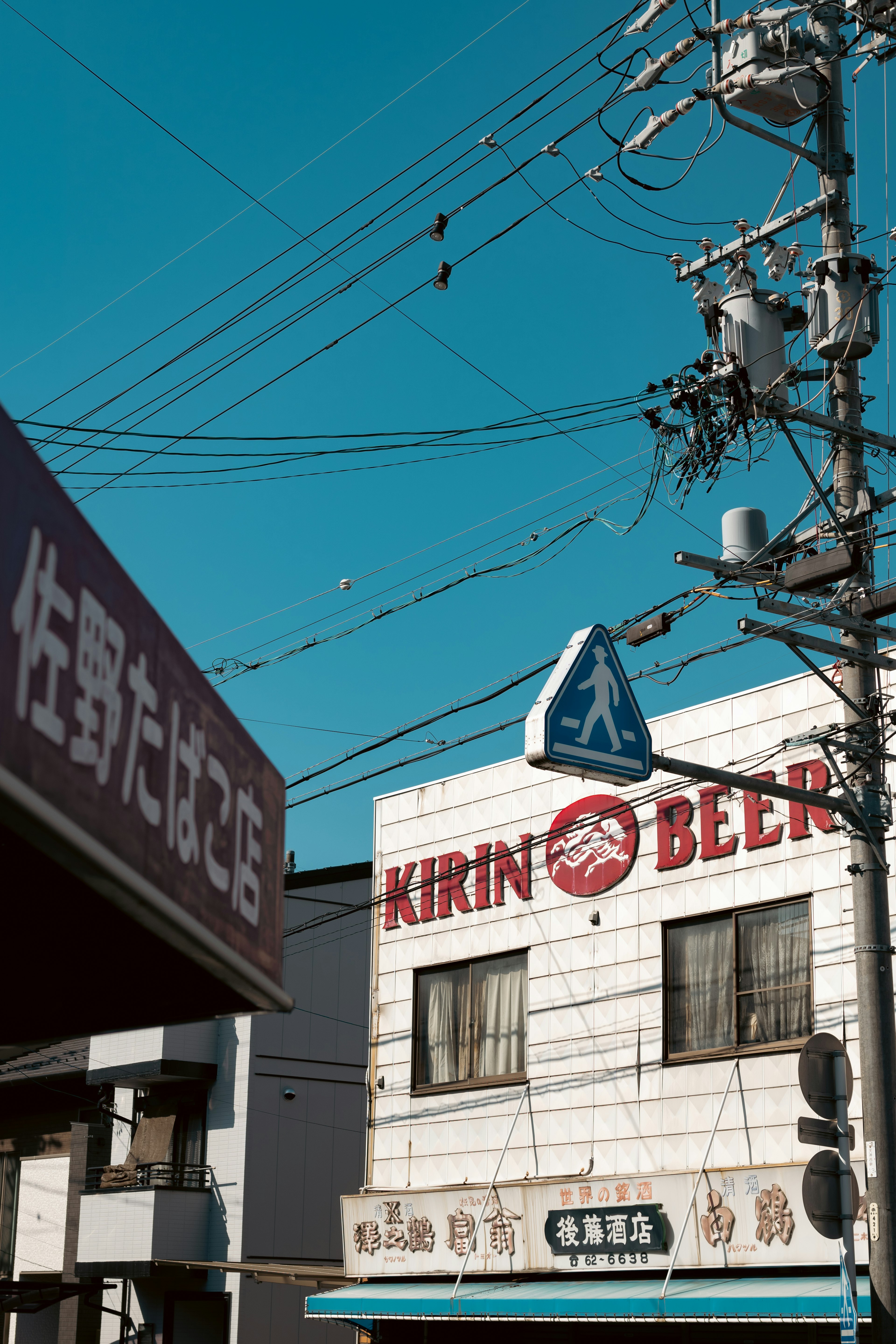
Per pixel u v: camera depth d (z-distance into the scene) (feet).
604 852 59.21
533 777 63.31
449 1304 55.88
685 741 56.85
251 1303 81.66
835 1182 33.24
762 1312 45.39
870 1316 42.83
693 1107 53.11
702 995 54.34
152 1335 84.38
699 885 55.21
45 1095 103.14
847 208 39.45
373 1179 65.77
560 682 35.99
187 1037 87.30
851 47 39.17
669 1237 51.13
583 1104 57.26
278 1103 85.81
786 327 39.27
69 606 10.82
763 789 35.58
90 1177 93.35
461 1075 63.62
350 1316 61.36
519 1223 56.95
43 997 16.75
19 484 10.05
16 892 14.58
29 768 9.97
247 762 15.25
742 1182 49.01
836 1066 34.27
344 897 92.94
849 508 38.04
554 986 59.98
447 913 65.77
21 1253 99.50
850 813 35.78
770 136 39.60
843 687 39.19
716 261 39.68
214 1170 85.35
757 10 38.88
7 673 9.68
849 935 49.65
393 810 70.08
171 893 12.69
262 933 15.37
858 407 39.01
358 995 91.56
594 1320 50.24
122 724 11.75
